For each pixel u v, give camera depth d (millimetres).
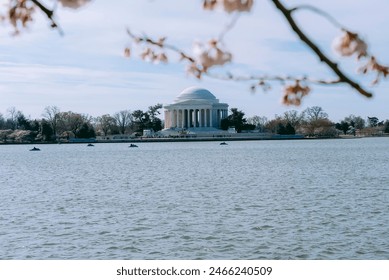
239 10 4820
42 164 134125
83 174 100500
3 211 52469
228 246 35688
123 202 57688
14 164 135875
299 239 37344
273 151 180375
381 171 94750
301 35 4805
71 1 4824
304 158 139125
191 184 76312
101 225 43812
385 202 54281
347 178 82375
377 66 5559
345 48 4926
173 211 50438
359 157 139750
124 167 117438
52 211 52031
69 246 36562
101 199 60812
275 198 58812
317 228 41156
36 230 42188
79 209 53062
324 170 99562
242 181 79812
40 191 71312
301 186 71500
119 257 33531
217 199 58562
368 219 44719
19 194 67875
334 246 35281
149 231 40906
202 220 45250
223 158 144250
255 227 41719
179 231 40656
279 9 4742
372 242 36250
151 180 84312
